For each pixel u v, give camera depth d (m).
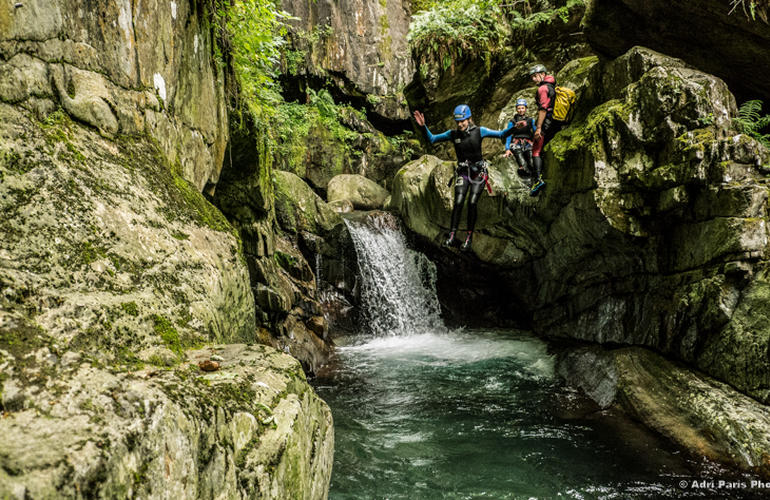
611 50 6.62
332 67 12.62
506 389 5.96
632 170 5.27
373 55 13.05
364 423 4.97
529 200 6.73
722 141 4.62
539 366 6.83
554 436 4.55
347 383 6.30
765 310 4.11
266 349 2.01
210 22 3.87
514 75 10.73
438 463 4.06
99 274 1.65
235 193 6.05
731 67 5.76
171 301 1.91
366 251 9.06
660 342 5.22
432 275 9.50
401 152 13.21
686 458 3.97
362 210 11.21
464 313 9.39
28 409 1.00
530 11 10.27
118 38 2.43
